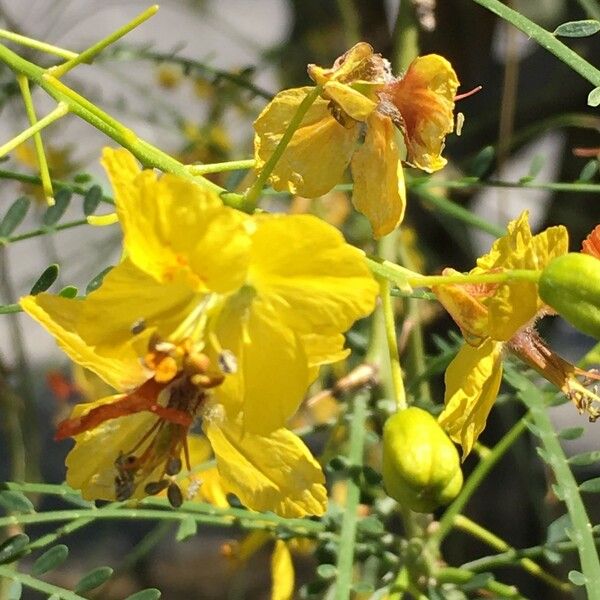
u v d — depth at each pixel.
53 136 0.29
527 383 0.20
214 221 0.16
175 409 0.17
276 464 0.17
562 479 0.19
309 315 0.16
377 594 0.20
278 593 0.22
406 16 0.22
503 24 0.28
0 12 0.27
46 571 0.18
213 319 0.17
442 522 0.21
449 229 0.28
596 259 0.17
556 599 0.30
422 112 0.19
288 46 0.32
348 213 0.27
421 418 0.17
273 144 0.19
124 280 0.16
